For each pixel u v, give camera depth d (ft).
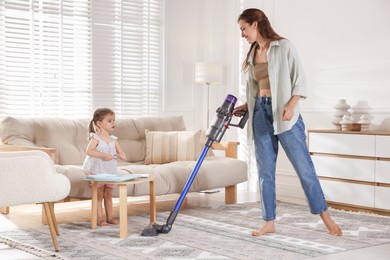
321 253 11.68
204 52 22.97
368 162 16.98
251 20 13.00
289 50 12.80
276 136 13.35
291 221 15.08
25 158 10.88
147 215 16.05
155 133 18.57
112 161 14.71
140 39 21.61
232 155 18.54
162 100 22.16
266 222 13.64
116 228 14.03
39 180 10.99
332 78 19.40
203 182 16.66
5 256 11.33
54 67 19.62
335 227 13.42
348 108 18.44
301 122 13.12
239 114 13.79
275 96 12.82
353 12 18.81
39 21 19.25
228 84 22.68
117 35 21.03
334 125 18.69
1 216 15.87
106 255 11.31
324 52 19.63
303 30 20.27
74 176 14.28
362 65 18.57
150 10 21.83
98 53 20.56
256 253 11.60
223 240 12.77
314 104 19.90
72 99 20.04
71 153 17.01
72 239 12.76
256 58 13.33
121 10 21.07
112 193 14.67
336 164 17.79
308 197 13.37
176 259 11.07
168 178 15.79
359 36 18.65
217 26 22.86
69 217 15.78
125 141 18.51
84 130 17.74
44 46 19.38
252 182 22.15
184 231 13.71
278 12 21.07
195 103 22.91
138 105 21.61
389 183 16.47
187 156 18.03
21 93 18.99
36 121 16.93
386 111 17.87
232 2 22.44
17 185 10.75
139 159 18.61
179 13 22.48
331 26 19.43
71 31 19.94
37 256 11.25
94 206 13.88
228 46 22.62
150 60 21.88
